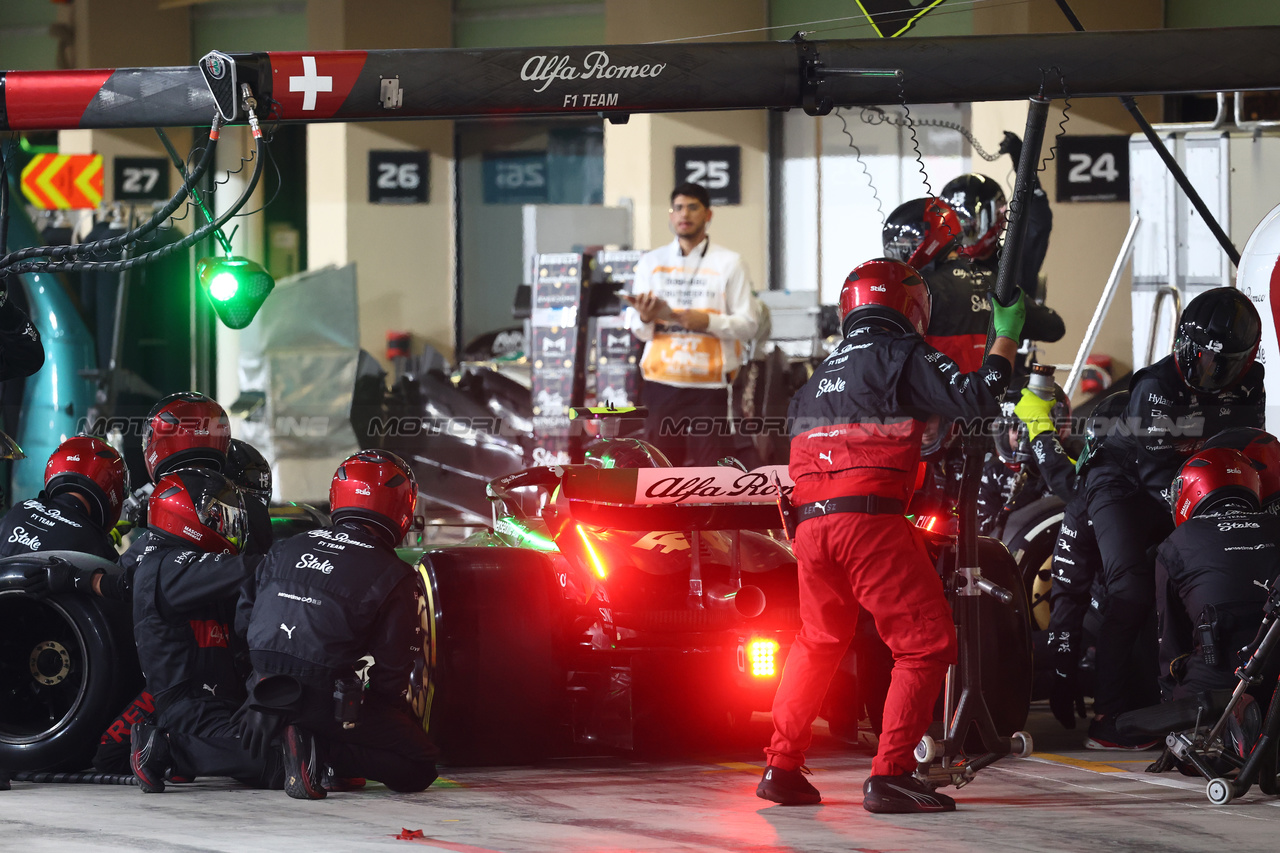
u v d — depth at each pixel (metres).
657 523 18.02
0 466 30.80
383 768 16.47
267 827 14.47
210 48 65.81
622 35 50.34
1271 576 17.31
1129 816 15.26
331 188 46.94
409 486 17.02
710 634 18.73
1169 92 20.12
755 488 17.77
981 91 20.03
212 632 17.11
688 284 28.67
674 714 19.67
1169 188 30.83
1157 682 21.17
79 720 17.19
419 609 18.56
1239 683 16.38
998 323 16.16
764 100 19.97
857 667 19.44
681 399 27.91
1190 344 19.53
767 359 31.72
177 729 16.91
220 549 17.27
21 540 18.39
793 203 48.91
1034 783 17.42
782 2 48.72
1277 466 19.11
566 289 29.20
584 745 20.02
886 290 16.09
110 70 19.50
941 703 19.05
